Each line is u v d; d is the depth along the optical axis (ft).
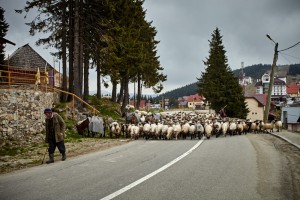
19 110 61.87
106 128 84.17
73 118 80.07
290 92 467.52
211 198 21.31
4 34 137.18
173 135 67.46
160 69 157.79
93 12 98.02
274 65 84.38
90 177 27.99
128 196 21.84
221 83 185.68
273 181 25.90
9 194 23.02
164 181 25.99
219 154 40.24
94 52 101.55
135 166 32.78
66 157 41.55
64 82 94.68
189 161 35.27
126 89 119.44
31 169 33.42
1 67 108.17
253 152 41.81
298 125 97.19
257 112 232.73
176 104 512.22
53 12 91.45
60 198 21.59
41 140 62.13
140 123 71.36
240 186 24.32
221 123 72.79
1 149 53.26
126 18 106.93
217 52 200.13
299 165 32.63
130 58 106.42
